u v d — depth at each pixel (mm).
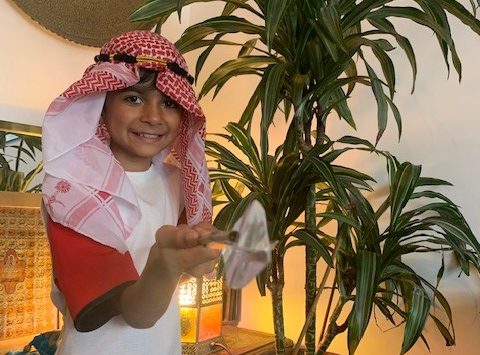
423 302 935
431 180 1125
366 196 1316
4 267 1175
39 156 1247
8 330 1174
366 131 1324
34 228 1241
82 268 646
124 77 739
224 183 1149
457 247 984
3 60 1257
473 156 1181
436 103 1233
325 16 848
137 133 788
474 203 1177
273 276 1066
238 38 1566
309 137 1025
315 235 969
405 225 1041
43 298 1254
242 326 1525
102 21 1440
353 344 861
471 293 1173
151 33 812
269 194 1018
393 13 976
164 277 542
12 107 1274
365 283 887
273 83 896
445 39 895
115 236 682
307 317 945
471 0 953
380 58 1025
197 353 1215
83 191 708
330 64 975
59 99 732
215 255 495
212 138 1621
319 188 1240
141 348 760
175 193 892
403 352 904
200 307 1216
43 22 1313
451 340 1048
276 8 823
